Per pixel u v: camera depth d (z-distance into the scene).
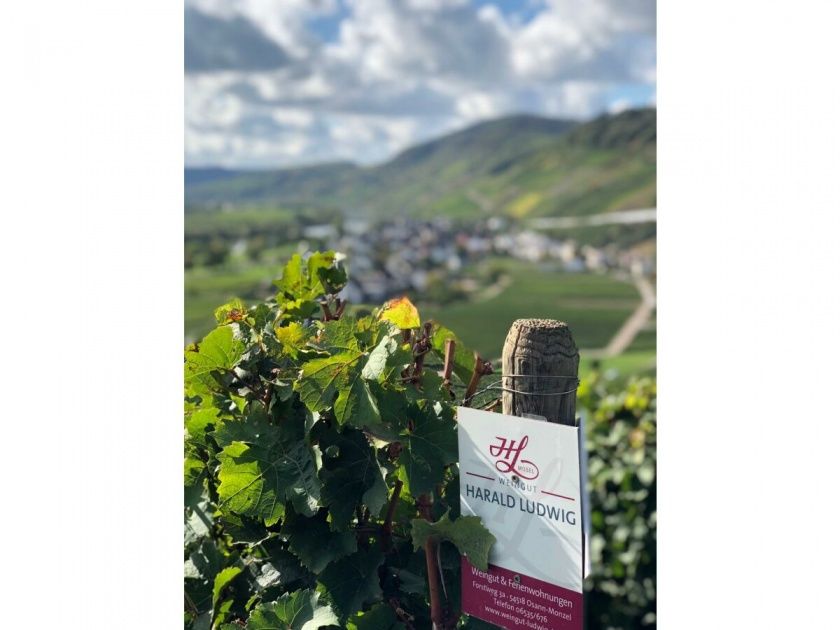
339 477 1.54
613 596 4.12
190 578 1.78
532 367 1.45
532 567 1.40
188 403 1.93
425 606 1.62
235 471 1.55
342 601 1.54
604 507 4.13
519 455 1.40
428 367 1.72
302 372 1.50
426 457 1.50
